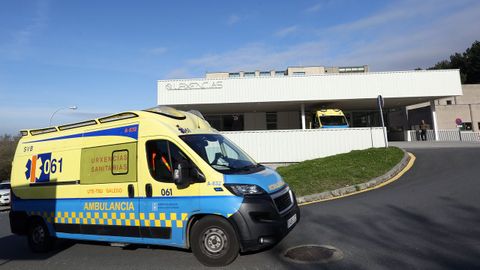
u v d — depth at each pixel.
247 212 5.08
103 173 6.35
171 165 5.74
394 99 27.78
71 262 6.18
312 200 10.67
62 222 6.75
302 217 8.21
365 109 34.88
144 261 5.88
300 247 5.90
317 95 26.36
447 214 7.29
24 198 7.35
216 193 5.27
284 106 30.17
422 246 5.51
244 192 5.16
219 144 6.31
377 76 26.36
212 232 5.33
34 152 7.44
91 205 6.38
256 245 5.05
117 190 6.11
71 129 7.03
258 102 26.75
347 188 11.20
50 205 6.95
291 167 16.00
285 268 5.02
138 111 6.25
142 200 5.84
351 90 26.36
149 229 5.76
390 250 5.44
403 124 34.88
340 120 25.08
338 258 5.24
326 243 6.02
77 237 6.58
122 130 6.30
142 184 5.87
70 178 6.75
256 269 5.06
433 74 26.34
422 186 10.66
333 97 26.39
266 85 26.44
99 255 6.50
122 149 6.21
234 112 33.34
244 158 6.40
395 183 11.73
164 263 5.68
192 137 6.00
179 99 26.39
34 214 7.15
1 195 28.33
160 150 5.88
